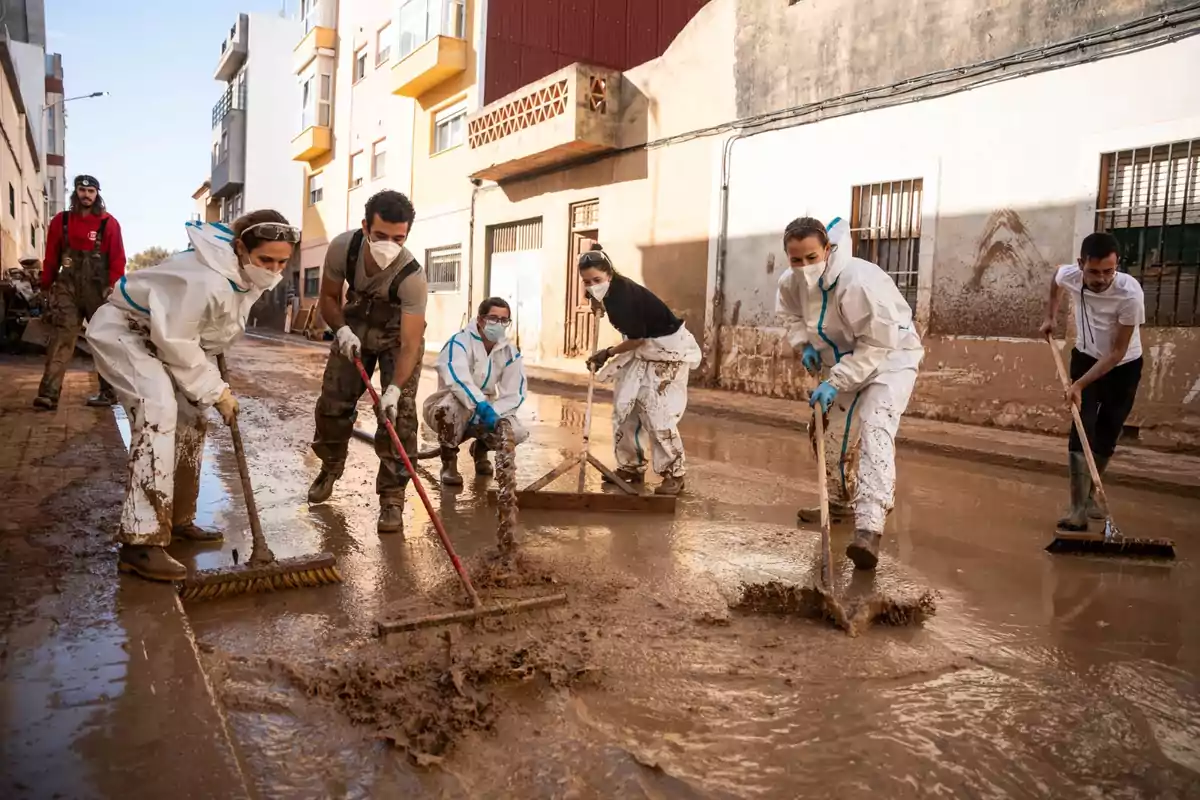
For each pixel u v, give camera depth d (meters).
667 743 2.35
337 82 28.31
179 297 3.31
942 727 2.49
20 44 32.44
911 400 10.05
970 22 9.42
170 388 3.37
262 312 36.91
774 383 11.98
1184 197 7.81
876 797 2.12
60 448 5.54
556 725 2.43
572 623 3.21
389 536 4.33
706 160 13.07
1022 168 8.98
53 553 3.48
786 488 6.03
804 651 3.03
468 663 2.72
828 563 3.49
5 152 19.75
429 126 21.50
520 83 19.39
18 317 12.75
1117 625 3.44
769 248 12.03
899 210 10.34
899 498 5.92
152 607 2.94
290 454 6.48
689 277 13.48
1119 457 7.29
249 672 2.67
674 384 5.57
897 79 10.24
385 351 4.51
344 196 27.84
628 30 18.59
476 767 2.21
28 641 2.60
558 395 12.32
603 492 5.38
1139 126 8.03
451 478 5.66
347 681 2.59
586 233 16.11
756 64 12.14
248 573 3.36
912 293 10.23
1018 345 8.99
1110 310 4.75
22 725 2.10
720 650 3.02
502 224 18.61
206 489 5.20
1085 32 8.44
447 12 19.41
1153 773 2.26
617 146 14.83
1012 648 3.15
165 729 2.12
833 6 10.98
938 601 3.67
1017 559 4.41
